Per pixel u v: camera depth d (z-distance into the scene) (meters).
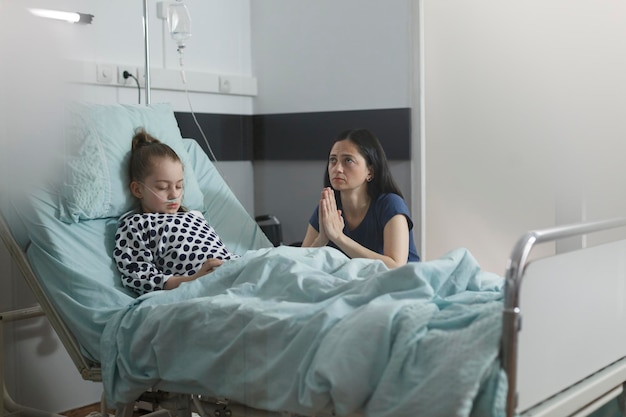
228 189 2.21
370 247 2.30
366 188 2.32
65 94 1.97
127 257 1.98
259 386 1.63
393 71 2.59
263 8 2.21
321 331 1.57
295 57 2.27
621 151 2.77
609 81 2.78
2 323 2.09
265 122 2.25
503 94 2.96
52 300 1.95
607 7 2.76
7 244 2.01
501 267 3.00
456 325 1.50
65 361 2.12
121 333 1.80
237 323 1.67
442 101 3.07
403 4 2.57
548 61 2.87
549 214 2.91
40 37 1.96
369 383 1.48
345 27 2.39
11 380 2.12
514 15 2.92
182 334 1.74
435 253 3.10
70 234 1.96
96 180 1.98
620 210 2.79
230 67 2.17
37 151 1.98
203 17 2.15
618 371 1.82
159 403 1.85
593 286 1.76
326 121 2.33
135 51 2.12
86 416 2.09
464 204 3.05
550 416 1.55
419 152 2.81
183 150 2.14
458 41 3.03
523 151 2.94
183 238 2.01
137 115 2.09
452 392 1.38
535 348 1.53
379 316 1.51
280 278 1.80
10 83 1.98
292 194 2.28
